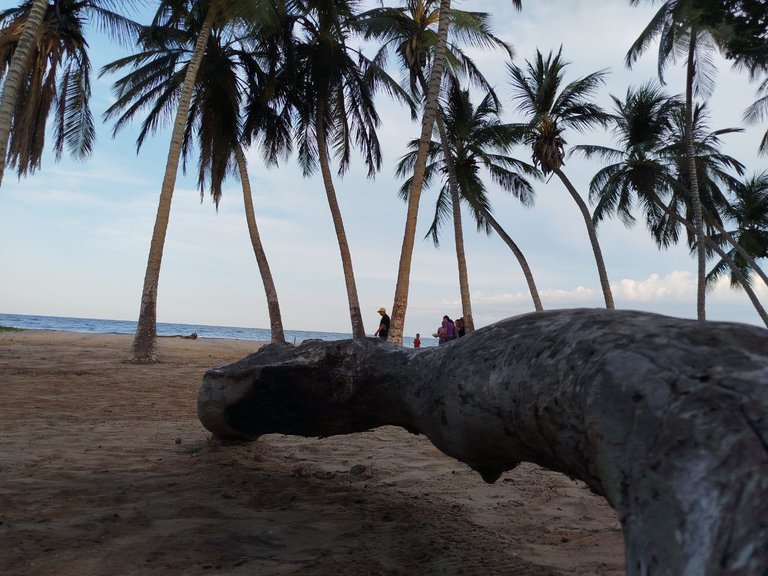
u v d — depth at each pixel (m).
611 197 23.84
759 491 1.04
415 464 4.73
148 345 14.40
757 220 28.25
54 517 2.97
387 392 2.95
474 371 2.16
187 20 16.45
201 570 2.38
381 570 2.41
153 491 3.53
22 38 10.78
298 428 3.72
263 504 3.36
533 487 4.11
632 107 22.89
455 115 22.84
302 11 18.12
